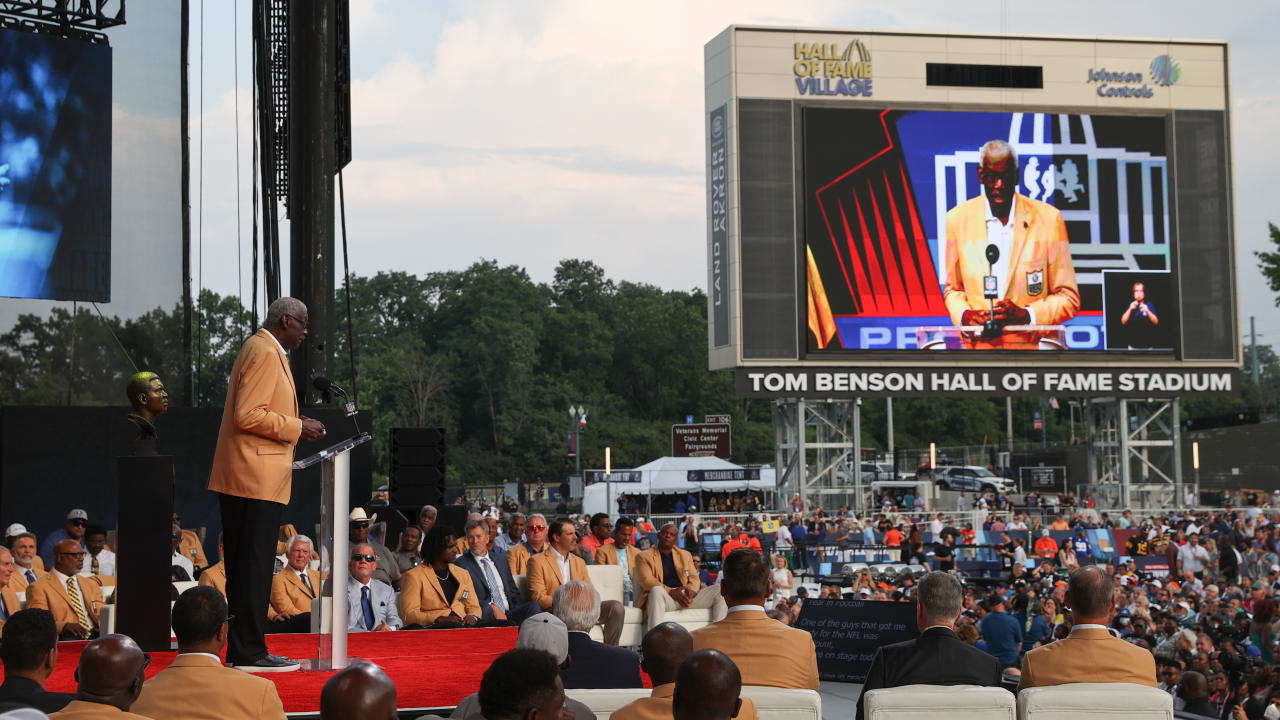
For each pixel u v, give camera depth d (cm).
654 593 1215
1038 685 605
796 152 4081
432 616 1023
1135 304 4212
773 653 582
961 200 4150
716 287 4191
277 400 668
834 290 4075
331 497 693
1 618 1010
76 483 1581
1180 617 1920
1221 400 11469
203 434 1636
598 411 11862
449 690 658
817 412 4519
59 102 1741
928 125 4150
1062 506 4800
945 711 549
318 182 1498
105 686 436
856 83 4116
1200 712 1373
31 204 1712
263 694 496
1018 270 4159
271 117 2125
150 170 1859
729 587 596
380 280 13038
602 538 1452
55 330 1766
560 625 565
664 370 12838
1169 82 4278
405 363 11231
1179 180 4272
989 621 1590
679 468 5162
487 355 11481
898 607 1372
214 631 499
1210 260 4269
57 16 1738
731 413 12612
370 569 1022
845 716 1088
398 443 1520
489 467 11000
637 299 14038
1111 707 557
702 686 373
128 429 1606
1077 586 606
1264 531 3288
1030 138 4200
